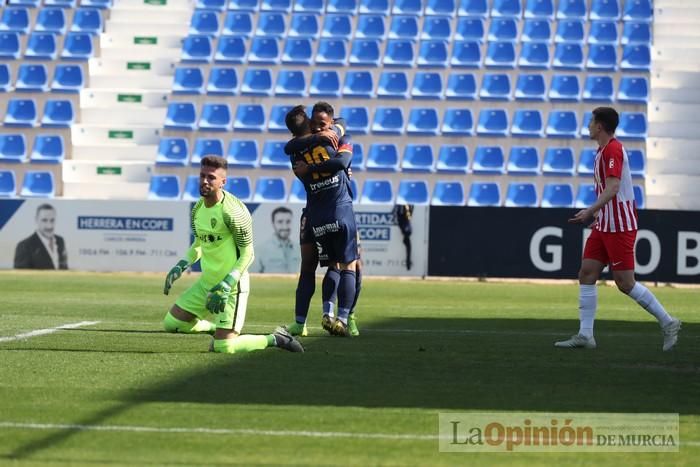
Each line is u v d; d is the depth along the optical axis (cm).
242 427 2078
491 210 7525
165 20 10625
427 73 9788
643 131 9369
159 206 7700
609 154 3341
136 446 1909
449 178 9050
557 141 9306
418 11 10544
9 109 9644
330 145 3581
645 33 10206
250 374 2730
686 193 9019
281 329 3222
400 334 3881
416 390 2530
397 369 2875
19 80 9881
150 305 4938
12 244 7750
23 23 10525
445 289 6669
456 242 7556
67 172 9250
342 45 10106
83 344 3328
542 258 7475
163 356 3042
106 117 9731
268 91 9756
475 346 3484
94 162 9256
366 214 7619
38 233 7731
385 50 10119
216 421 2130
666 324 3394
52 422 2100
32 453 1847
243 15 10450
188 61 10025
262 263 7619
